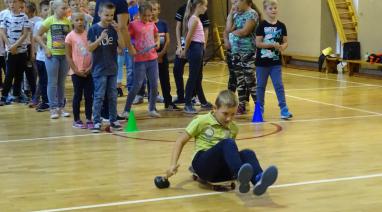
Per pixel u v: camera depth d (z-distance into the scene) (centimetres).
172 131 567
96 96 558
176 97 770
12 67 754
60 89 658
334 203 338
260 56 621
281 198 347
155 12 631
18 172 417
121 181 389
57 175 407
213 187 366
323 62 1178
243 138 527
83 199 349
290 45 1324
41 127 595
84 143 514
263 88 629
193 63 660
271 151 474
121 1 557
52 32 638
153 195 355
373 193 356
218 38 1563
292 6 1299
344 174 401
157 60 644
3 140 532
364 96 809
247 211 323
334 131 557
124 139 529
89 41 549
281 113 634
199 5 646
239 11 650
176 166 365
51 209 330
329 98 793
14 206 337
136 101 754
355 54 1109
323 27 1204
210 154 346
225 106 351
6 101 768
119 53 642
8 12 748
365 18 1089
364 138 523
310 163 432
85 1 746
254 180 328
